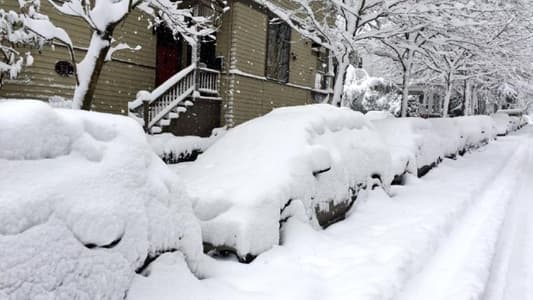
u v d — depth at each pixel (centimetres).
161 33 1284
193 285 258
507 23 1356
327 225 469
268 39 1491
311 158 434
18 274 168
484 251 425
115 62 1097
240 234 341
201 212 365
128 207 227
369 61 2555
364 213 525
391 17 1183
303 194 413
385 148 634
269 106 1547
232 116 1340
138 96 1034
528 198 736
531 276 375
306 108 562
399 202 603
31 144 201
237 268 328
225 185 389
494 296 333
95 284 199
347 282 312
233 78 1327
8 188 181
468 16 1126
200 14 1273
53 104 828
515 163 1220
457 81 2392
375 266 341
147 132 1038
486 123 1877
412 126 914
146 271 243
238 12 1320
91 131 238
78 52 991
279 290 288
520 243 474
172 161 1028
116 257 213
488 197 712
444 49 1752
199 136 1248
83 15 569
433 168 994
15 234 172
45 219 186
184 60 1373
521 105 4453
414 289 329
